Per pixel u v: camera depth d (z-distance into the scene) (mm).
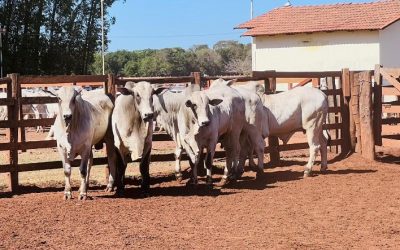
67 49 60812
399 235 9148
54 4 60125
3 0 58219
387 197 11883
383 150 18781
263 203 11477
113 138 12820
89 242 8906
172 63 94125
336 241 8828
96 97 12805
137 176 14680
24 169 13133
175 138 13875
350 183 13422
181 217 10406
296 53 42875
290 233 9289
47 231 9578
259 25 44938
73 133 11492
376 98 17406
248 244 8703
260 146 14117
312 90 14727
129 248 8570
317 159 17391
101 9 59094
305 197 11969
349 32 40438
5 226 9906
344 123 17594
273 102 14547
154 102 13953
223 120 13117
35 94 26375
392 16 39688
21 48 58594
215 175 15094
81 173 11945
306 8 44969
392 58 40062
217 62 100062
